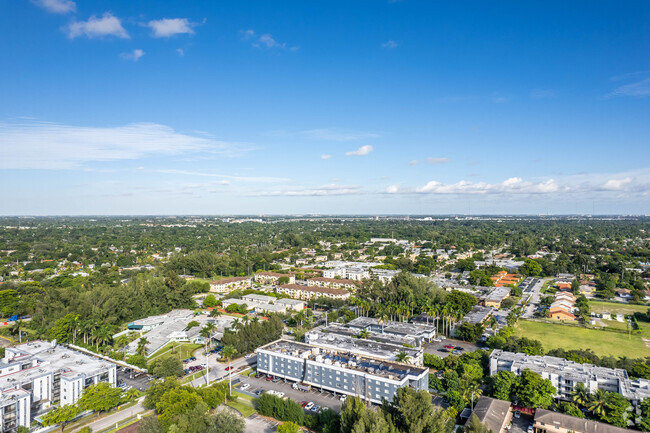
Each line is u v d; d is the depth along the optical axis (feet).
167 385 485.97
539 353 587.68
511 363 536.01
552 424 415.23
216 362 648.38
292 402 454.40
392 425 361.10
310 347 593.42
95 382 523.29
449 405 478.59
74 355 588.09
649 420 412.98
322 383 527.40
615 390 466.70
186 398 452.35
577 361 552.00
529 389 458.91
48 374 506.07
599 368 513.45
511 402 479.82
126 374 602.03
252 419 466.29
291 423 412.36
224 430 398.21
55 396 513.45
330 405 489.67
